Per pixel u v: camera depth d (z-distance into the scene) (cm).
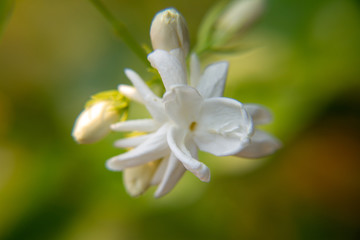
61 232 23
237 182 23
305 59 24
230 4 22
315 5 25
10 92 28
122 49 26
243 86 24
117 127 18
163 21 18
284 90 23
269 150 18
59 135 25
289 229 24
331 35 24
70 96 26
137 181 18
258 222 24
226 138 17
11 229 23
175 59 17
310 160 24
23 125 26
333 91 23
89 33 28
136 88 18
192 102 17
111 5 29
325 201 24
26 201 23
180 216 23
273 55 24
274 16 25
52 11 30
